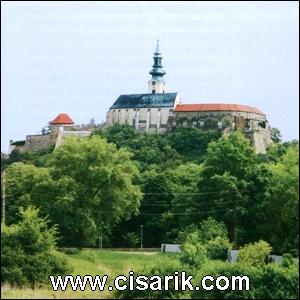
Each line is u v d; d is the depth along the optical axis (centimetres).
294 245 19750
